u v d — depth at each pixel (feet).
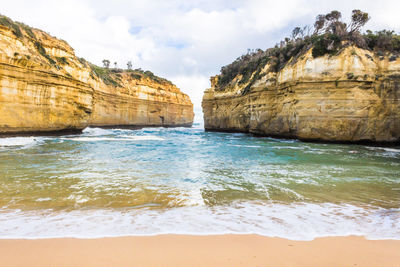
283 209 14.62
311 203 15.88
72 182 19.61
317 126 56.08
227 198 16.63
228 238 10.46
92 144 49.67
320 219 13.10
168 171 24.98
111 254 8.85
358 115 52.08
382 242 10.43
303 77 58.13
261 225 12.04
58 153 35.35
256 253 9.20
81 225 11.53
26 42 59.26
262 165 29.09
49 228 11.07
